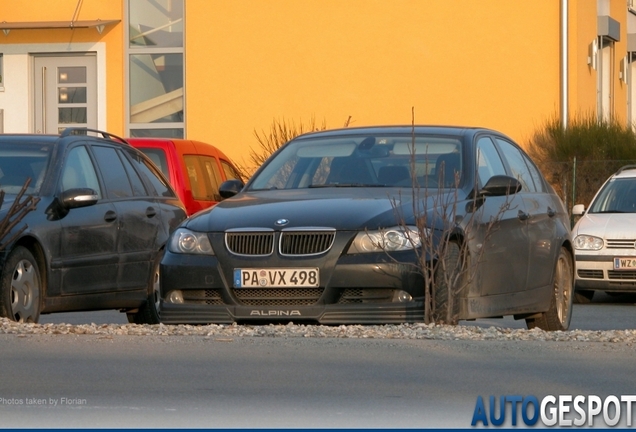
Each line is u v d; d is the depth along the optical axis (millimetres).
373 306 32219
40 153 40531
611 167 83812
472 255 34531
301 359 26297
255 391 23016
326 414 21062
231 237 33156
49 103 99125
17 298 36562
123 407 21594
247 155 96688
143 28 98000
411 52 94688
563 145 86438
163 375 24516
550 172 85000
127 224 42469
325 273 32219
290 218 32906
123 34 97938
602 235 59469
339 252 32281
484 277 35562
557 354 27109
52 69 99062
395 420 20656
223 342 28562
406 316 32188
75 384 23641
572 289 43188
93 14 98375
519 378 24297
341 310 32250
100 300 40844
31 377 24297
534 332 31359
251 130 96812
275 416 20875
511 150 41469
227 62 96938
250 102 96750
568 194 84438
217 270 32906
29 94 98688
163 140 57562
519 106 92875
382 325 32406
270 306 32531
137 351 27312
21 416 20891
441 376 24453
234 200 35688
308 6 95938
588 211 64000
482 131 39562
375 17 95125
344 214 32875
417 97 94750
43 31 98562
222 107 97062
